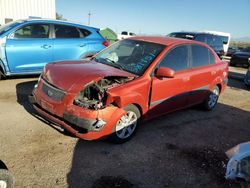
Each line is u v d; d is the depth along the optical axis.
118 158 3.94
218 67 6.45
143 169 3.75
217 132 5.43
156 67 4.68
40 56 7.21
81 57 7.83
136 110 4.41
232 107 7.40
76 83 3.93
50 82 4.17
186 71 5.35
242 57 17.73
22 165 3.50
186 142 4.77
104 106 3.87
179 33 14.33
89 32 8.09
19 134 4.30
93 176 3.46
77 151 3.99
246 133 5.55
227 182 3.70
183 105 5.57
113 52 5.31
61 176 3.38
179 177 3.68
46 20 7.38
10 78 7.57
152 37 5.65
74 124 3.85
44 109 4.29
